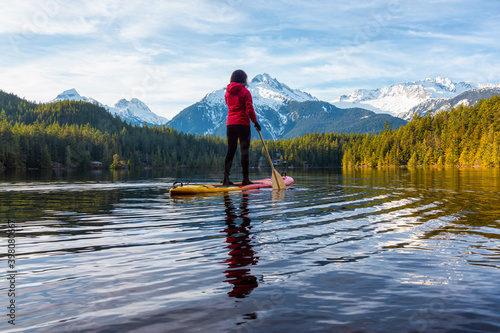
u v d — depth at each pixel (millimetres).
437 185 17328
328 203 9336
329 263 3945
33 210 8414
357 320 2582
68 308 2773
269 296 3018
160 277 3496
